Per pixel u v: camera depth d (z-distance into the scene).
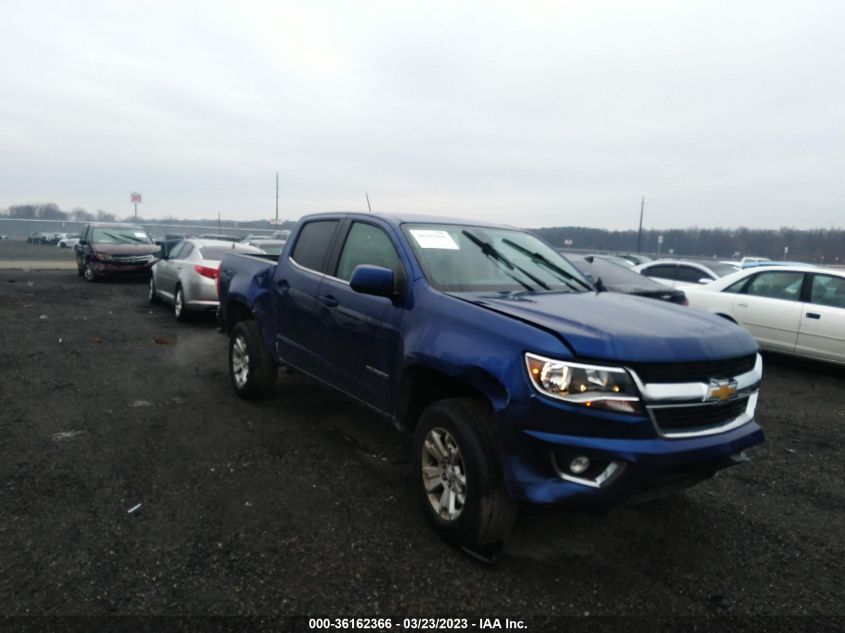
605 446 2.70
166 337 9.20
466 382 3.10
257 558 3.03
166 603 2.64
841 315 7.71
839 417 6.14
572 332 2.86
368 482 4.00
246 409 5.50
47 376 6.46
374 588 2.83
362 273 3.63
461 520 3.06
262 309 5.41
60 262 28.62
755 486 4.27
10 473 3.90
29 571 2.82
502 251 4.35
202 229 41.69
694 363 2.90
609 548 3.30
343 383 4.26
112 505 3.52
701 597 2.87
